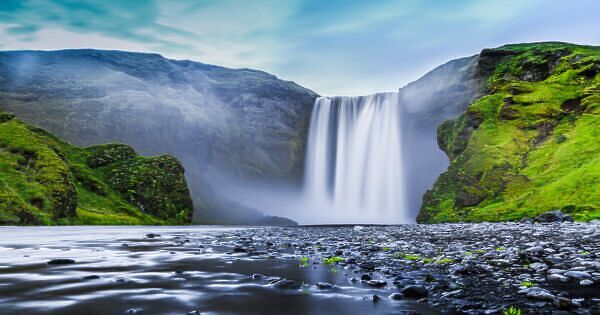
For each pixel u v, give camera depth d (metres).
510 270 10.70
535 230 28.16
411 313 6.42
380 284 8.95
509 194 58.78
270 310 6.54
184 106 155.62
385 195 122.62
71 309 6.43
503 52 116.31
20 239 26.20
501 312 6.48
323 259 14.04
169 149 137.00
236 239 26.06
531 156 67.75
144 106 141.75
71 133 128.75
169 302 7.02
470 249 16.36
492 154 68.88
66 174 80.12
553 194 51.09
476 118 85.06
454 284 8.82
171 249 18.19
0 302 6.91
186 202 112.00
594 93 78.75
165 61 187.50
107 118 135.12
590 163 55.62
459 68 122.69
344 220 126.50
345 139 135.38
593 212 43.22
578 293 7.79
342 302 7.22
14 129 88.12
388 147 125.25
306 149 144.62
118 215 90.81
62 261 12.76
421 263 12.61
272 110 156.75
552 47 116.44
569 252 13.80
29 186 70.44
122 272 10.68
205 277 9.93
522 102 83.00
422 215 71.81
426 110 120.75
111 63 182.25
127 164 112.75
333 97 143.62
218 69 196.38
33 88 148.62
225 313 6.30
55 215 70.38
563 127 73.19
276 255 15.38
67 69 168.38
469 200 62.59
